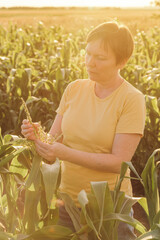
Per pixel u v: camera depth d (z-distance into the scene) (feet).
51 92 19.34
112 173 7.14
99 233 5.27
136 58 28.99
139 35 43.34
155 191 5.79
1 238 5.76
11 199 6.71
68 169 7.32
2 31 51.88
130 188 7.55
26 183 6.05
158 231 5.21
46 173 5.85
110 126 6.82
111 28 6.44
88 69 6.75
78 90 7.34
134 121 6.70
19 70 19.80
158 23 110.32
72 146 7.18
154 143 17.69
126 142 6.72
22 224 6.54
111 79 6.85
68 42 24.20
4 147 6.59
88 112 7.03
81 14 204.03
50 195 5.66
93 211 5.53
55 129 7.73
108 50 6.45
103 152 6.96
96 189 5.39
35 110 18.65
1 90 22.27
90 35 6.59
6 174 6.71
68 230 5.62
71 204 6.20
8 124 19.79
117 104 6.81
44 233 5.61
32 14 201.98
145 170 5.82
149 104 16.12
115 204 5.86
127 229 7.08
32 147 6.43
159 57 36.50
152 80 19.99
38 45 44.96
